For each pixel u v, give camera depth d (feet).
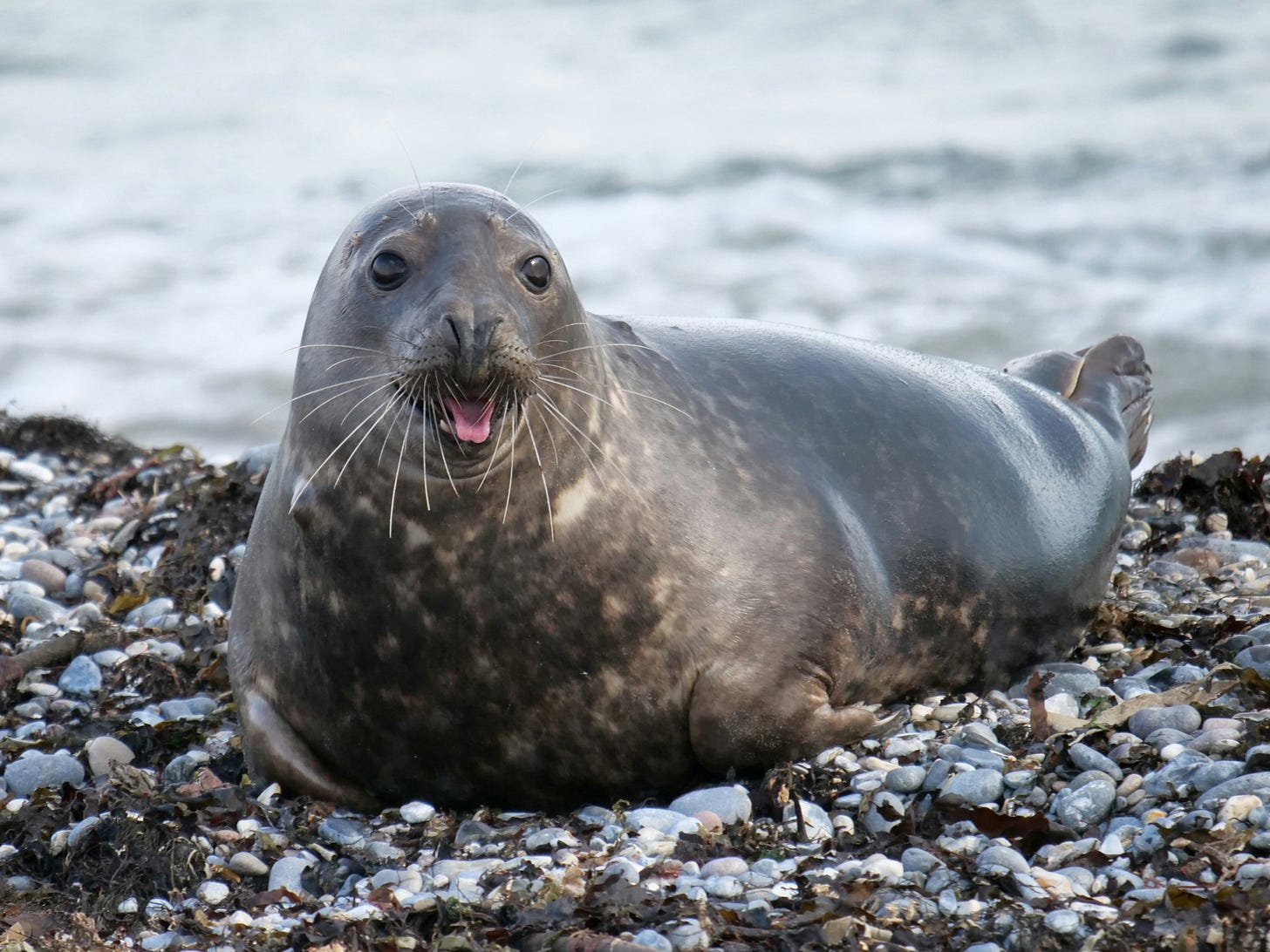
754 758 57.77
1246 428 154.20
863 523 63.16
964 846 52.01
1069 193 245.65
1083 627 74.13
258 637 59.06
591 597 53.93
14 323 200.54
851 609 60.44
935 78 347.36
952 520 66.03
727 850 52.80
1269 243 212.84
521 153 292.40
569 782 57.36
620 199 255.50
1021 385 78.38
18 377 180.34
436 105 341.62
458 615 53.26
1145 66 343.87
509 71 374.63
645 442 56.70
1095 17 395.34
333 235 245.45
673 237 232.53
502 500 51.93
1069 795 54.24
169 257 233.76
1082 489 74.43
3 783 63.57
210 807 57.57
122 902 52.01
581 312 54.65
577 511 53.26
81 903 52.01
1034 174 257.14
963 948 45.50
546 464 52.26
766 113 318.86
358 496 52.70
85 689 73.97
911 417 67.51
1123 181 248.93
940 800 53.88
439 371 47.85
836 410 65.51
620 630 54.60
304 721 57.93
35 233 248.73
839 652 60.13
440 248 51.65
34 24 444.14
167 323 201.05
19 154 306.96
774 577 58.29
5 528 97.09
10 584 86.84
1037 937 45.24
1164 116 292.20
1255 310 187.93
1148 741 58.85
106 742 65.62
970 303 198.59
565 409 52.80
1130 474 84.94
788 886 49.67
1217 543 87.51
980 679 69.15
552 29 418.72
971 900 48.19
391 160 294.46
